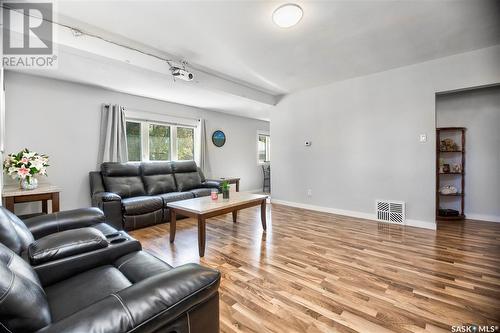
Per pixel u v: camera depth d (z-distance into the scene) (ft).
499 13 7.09
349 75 12.51
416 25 7.73
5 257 3.01
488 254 7.88
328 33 8.11
